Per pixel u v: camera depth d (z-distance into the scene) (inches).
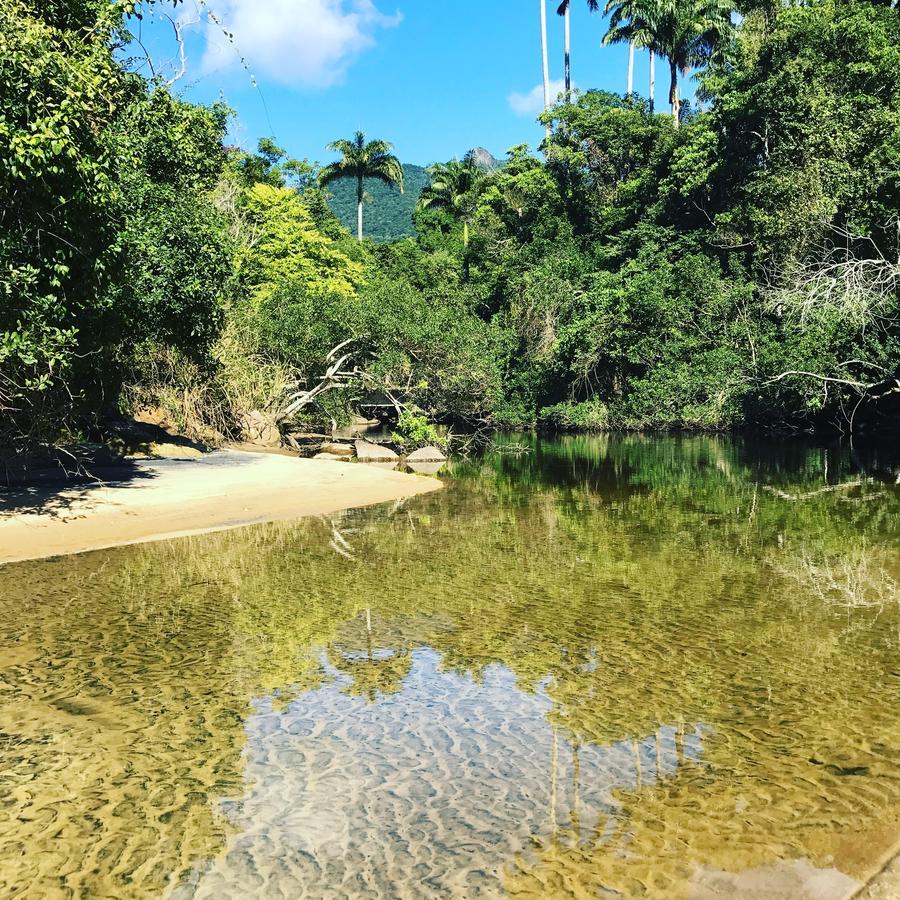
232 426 1093.8
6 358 483.2
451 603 366.6
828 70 1325.0
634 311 1573.6
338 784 195.6
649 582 402.3
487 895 150.8
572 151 2208.4
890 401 1232.8
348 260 2021.4
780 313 1244.5
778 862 160.6
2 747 216.7
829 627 322.7
